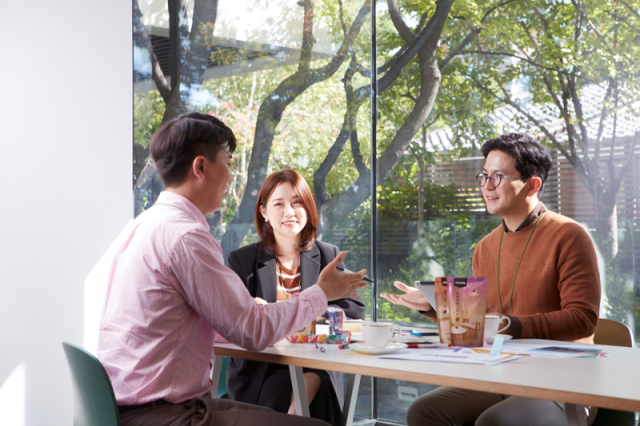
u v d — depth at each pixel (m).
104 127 3.22
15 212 3.43
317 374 2.11
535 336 1.62
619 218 2.69
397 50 3.32
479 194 3.08
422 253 3.24
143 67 3.26
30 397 3.24
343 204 3.38
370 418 3.30
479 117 3.09
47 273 3.28
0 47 3.55
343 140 3.40
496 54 3.04
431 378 1.07
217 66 3.34
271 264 2.32
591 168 2.76
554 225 1.91
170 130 1.41
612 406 0.88
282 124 3.37
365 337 1.36
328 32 3.41
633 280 2.65
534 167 1.97
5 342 3.35
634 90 2.66
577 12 2.80
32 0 3.43
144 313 1.25
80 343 3.13
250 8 3.36
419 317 3.22
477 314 1.41
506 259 2.00
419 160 3.26
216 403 1.50
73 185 3.27
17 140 3.46
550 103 2.88
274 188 2.34
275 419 1.28
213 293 1.24
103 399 1.11
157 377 1.22
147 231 1.29
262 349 1.32
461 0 3.14
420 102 3.26
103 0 3.22
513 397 1.56
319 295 1.45
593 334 1.79
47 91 3.37
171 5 3.31
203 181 1.42
